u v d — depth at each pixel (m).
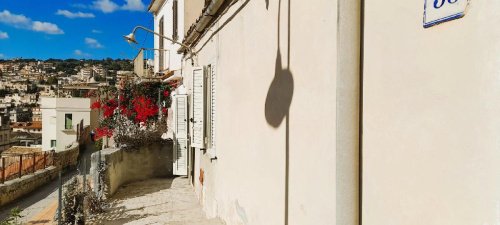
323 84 2.41
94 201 7.59
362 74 2.10
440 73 1.53
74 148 25.31
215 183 6.09
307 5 2.66
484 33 1.34
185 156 10.11
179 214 7.04
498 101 1.28
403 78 1.75
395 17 1.82
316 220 2.51
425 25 1.61
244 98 4.39
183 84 10.55
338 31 2.16
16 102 97.94
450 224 1.48
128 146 10.87
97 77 79.12
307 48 2.67
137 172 11.06
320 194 2.45
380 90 1.93
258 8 3.85
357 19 2.13
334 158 2.22
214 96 6.16
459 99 1.44
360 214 2.12
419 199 1.65
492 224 1.30
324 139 2.39
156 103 14.29
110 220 6.96
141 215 7.18
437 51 1.55
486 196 1.33
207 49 6.77
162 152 11.45
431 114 1.58
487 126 1.32
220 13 5.55
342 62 2.13
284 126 3.13
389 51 1.86
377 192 1.96
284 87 3.13
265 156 3.65
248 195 4.23
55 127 43.06
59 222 6.31
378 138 1.95
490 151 1.31
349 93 2.12
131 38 8.01
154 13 19.11
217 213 5.92
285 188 3.11
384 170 1.90
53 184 18.64
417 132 1.66
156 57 18.41
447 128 1.49
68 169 23.30
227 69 5.27
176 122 9.97
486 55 1.33
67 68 152.88
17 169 16.77
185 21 11.45
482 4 1.35
